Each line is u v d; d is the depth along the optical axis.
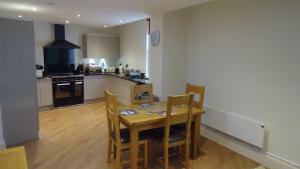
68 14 4.31
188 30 4.38
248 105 3.34
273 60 2.96
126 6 3.53
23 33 3.55
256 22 3.13
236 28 3.43
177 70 4.48
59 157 3.25
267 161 3.11
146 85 3.66
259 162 3.21
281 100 2.90
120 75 6.16
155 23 4.37
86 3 3.35
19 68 3.59
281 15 2.82
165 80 4.36
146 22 5.69
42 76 5.58
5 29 3.38
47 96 5.57
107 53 6.79
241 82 3.42
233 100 3.58
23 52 3.59
